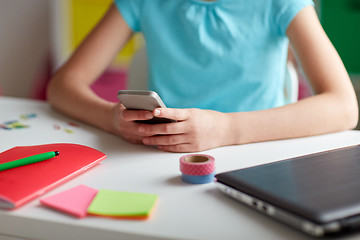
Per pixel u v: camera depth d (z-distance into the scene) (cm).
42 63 267
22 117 106
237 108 117
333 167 60
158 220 52
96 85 263
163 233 48
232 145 84
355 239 46
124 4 123
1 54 263
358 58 227
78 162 70
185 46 119
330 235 45
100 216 53
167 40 120
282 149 80
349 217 46
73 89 108
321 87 96
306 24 104
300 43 104
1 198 55
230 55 114
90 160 71
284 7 109
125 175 68
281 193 51
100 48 119
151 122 82
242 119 84
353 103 93
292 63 130
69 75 113
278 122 85
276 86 118
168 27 121
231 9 115
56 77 116
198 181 63
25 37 266
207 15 117
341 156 66
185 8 118
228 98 117
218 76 116
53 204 55
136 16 124
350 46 227
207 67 116
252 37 113
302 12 106
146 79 136
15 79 269
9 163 66
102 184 64
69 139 89
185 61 118
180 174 68
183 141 79
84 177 67
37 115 108
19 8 263
